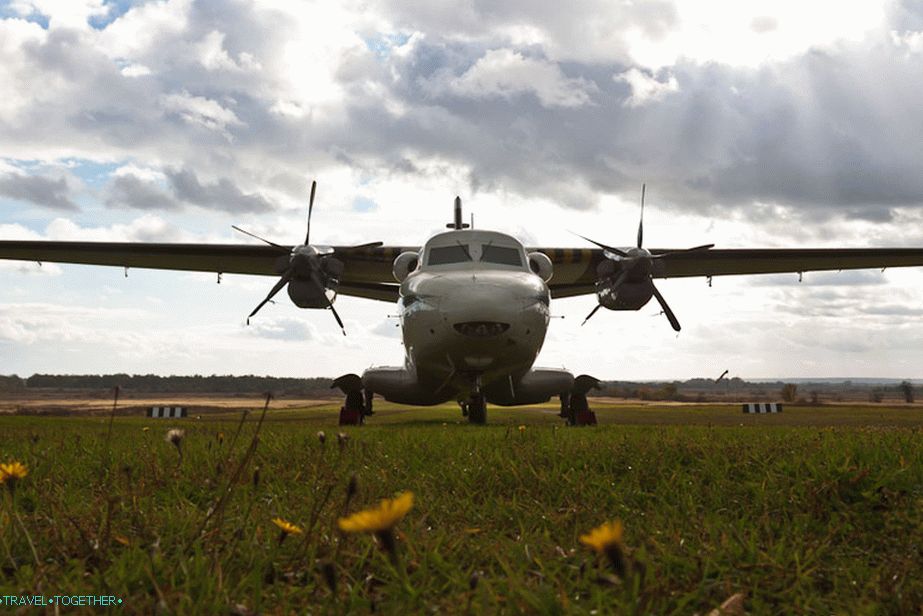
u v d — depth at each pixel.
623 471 4.52
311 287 17.00
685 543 2.69
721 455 4.74
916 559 2.48
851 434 6.69
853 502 3.48
